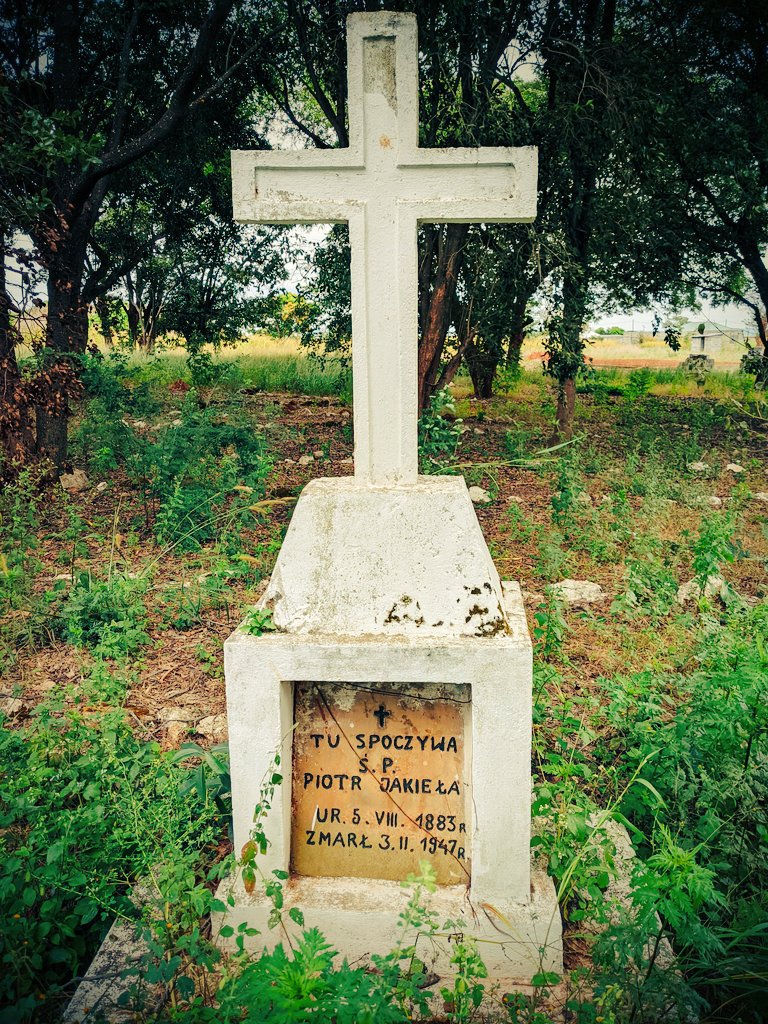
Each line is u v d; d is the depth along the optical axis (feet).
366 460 8.77
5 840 9.26
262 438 26.99
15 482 22.77
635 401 51.16
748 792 8.87
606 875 8.27
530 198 8.24
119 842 8.66
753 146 36.37
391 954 7.30
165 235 44.57
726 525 16.61
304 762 8.75
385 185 8.29
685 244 43.73
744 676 8.83
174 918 8.10
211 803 9.84
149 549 20.99
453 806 8.68
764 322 50.21
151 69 34.45
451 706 8.52
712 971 8.07
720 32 37.17
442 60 25.95
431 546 8.30
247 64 35.81
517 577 18.89
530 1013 7.47
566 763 9.25
